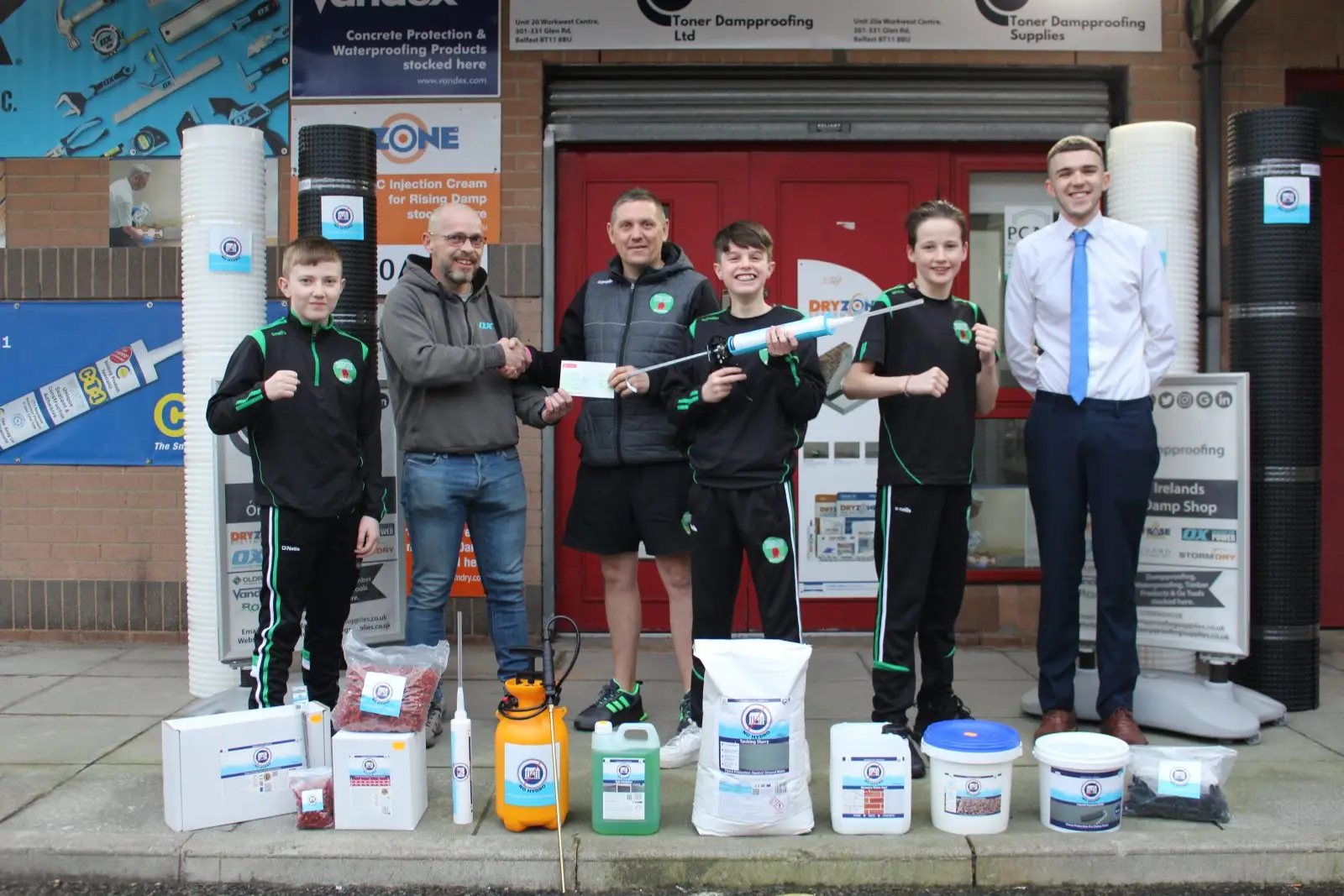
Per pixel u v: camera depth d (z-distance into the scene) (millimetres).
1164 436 4781
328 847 3477
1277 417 4906
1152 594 4809
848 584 6145
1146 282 4281
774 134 5969
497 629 4605
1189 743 4434
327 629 4254
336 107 5910
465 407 4418
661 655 5879
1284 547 4895
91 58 5961
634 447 4375
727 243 4051
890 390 3912
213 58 5930
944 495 4086
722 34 5852
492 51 5871
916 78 6012
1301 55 5898
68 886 3441
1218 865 3469
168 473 6035
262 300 5113
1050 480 4336
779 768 3527
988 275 6164
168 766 3621
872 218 6098
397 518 5066
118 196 5988
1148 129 4977
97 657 5789
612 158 6070
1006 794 3590
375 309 5090
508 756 3553
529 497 5953
